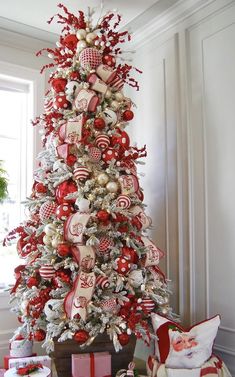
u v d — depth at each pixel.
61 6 1.93
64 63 1.86
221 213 1.95
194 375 1.63
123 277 1.67
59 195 1.72
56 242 1.64
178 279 2.16
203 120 2.08
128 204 1.70
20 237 1.84
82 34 1.84
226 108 1.96
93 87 1.80
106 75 1.84
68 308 1.56
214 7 2.06
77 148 1.73
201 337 1.69
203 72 2.10
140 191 1.95
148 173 2.42
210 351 1.71
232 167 1.91
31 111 2.59
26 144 2.61
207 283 2.00
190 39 2.20
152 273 1.79
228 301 1.89
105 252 1.71
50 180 1.78
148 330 1.68
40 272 1.65
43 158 1.88
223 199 1.95
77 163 1.72
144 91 2.50
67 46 1.87
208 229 2.01
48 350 1.62
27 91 2.63
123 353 1.80
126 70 1.97
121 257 1.68
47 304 1.60
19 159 2.62
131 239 1.75
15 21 2.36
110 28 2.43
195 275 2.07
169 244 2.24
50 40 2.61
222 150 1.97
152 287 1.74
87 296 1.57
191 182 2.12
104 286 1.62
